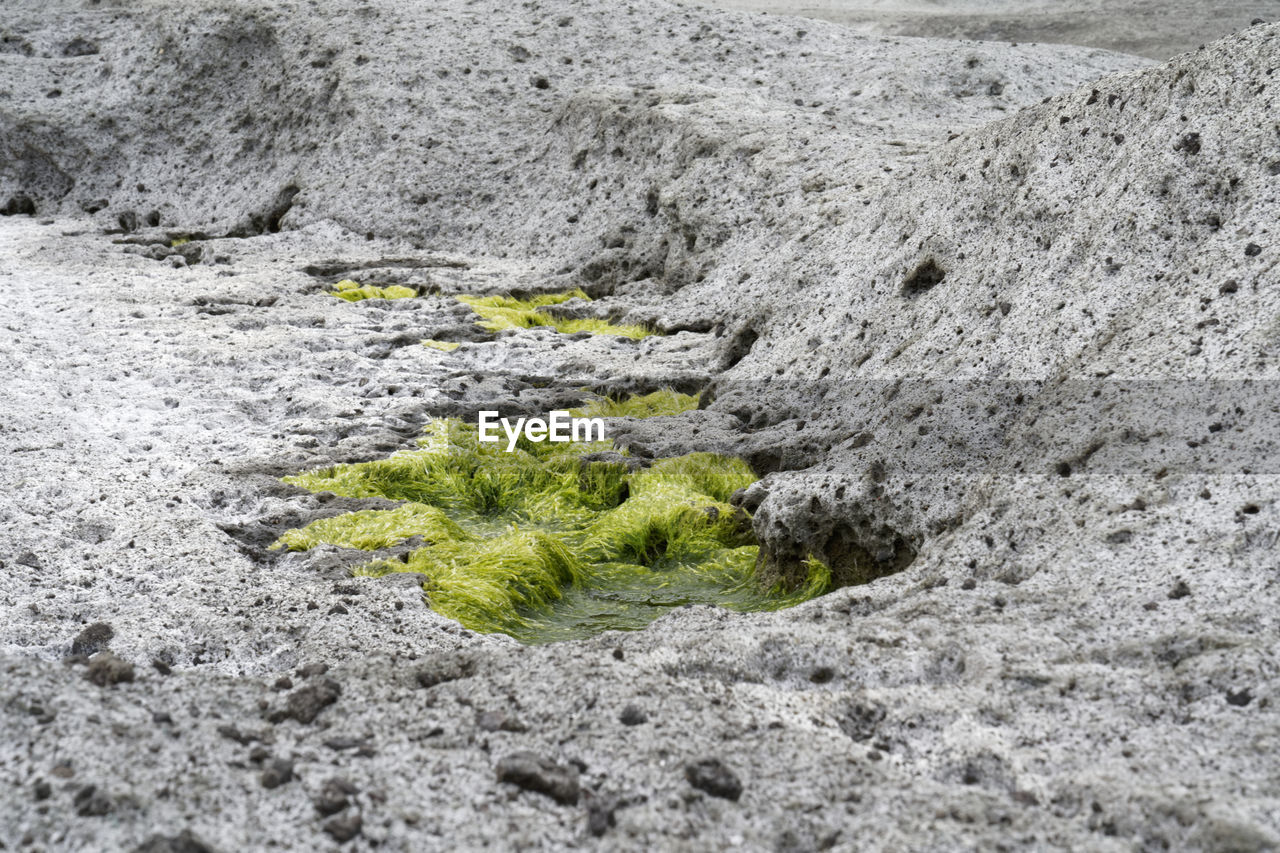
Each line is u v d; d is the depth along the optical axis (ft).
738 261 38.52
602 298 42.57
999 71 53.42
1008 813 10.13
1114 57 58.44
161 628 15.28
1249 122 20.16
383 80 56.80
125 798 9.86
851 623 14.20
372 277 43.88
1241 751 10.67
